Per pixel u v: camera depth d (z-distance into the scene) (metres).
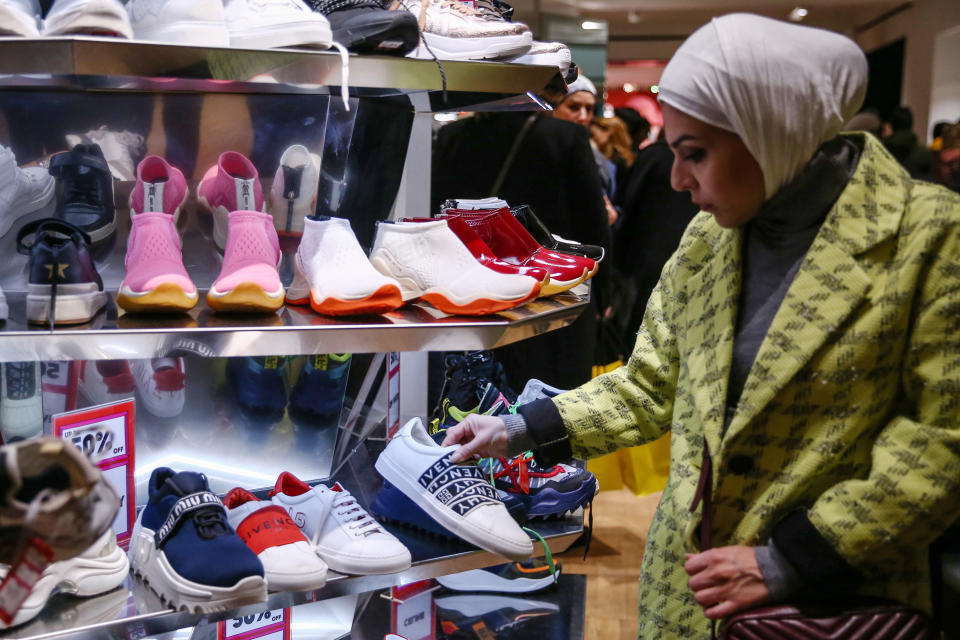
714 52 0.90
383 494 1.50
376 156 1.70
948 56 8.45
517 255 1.50
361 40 1.22
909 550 0.94
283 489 1.50
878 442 0.94
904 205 0.94
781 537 0.94
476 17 1.43
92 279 1.19
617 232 3.27
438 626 1.92
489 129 2.47
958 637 1.21
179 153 1.50
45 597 1.14
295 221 1.60
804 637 0.91
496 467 1.54
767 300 1.02
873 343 0.93
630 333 3.21
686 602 1.09
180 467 1.64
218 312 1.25
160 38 1.14
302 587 1.25
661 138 3.19
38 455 0.70
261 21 1.18
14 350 1.08
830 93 0.90
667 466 2.96
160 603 1.21
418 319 1.24
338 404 1.74
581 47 5.13
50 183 1.42
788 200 0.96
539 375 2.58
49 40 1.04
